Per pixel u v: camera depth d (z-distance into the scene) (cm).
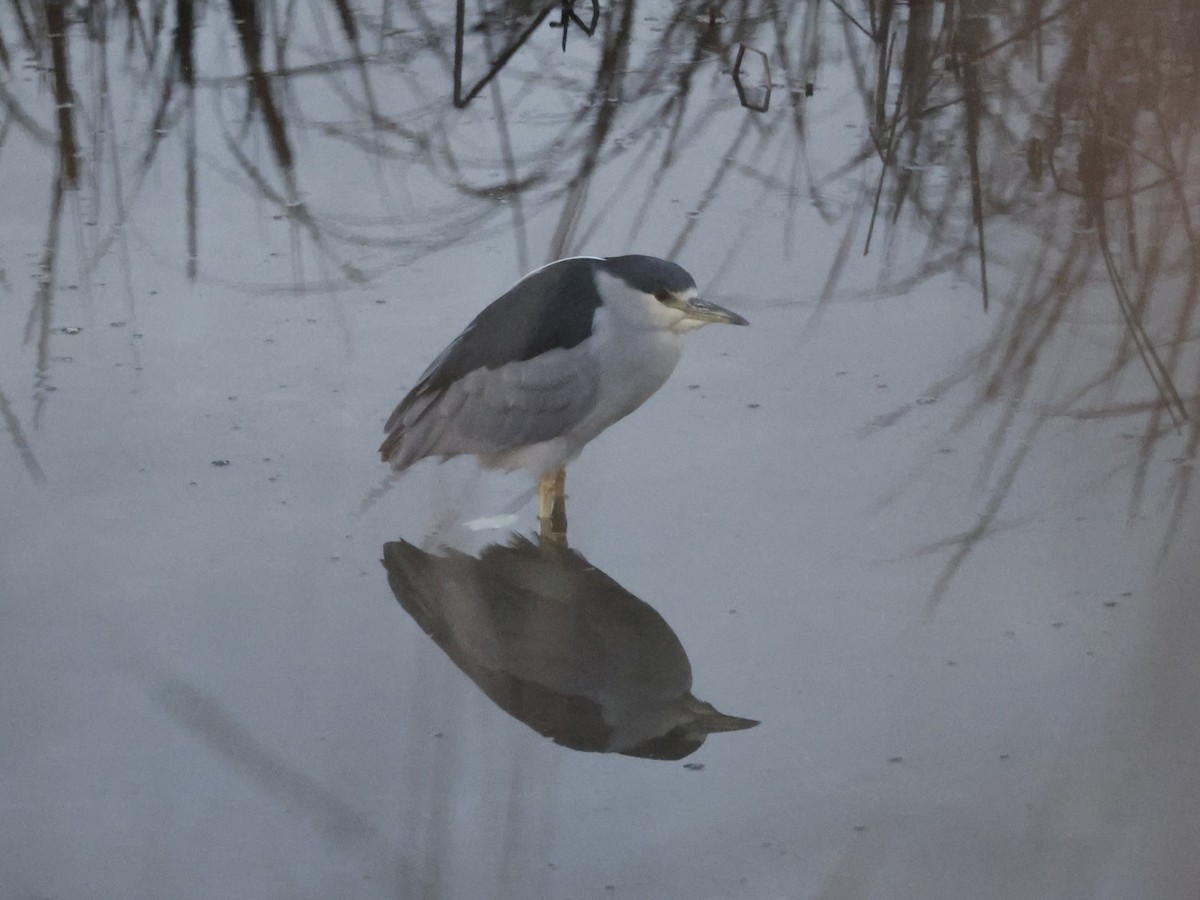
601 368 899
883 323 1062
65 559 844
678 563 848
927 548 849
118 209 1202
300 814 677
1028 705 729
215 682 761
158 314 1074
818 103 1345
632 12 1497
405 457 910
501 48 1435
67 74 1388
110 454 931
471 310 1083
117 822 671
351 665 778
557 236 1161
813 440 948
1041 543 846
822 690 749
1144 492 880
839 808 675
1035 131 1283
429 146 1290
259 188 1238
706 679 760
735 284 1105
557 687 762
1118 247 1125
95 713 738
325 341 1049
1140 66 1327
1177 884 610
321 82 1384
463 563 865
